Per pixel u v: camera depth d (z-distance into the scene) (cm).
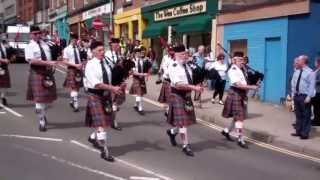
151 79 2508
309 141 1201
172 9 2667
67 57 1488
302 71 1231
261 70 1912
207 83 2172
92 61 935
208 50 2291
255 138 1280
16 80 2278
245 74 1145
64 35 5281
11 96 1734
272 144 1219
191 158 1000
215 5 2238
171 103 1031
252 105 1772
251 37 1981
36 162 912
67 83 1495
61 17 5416
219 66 1728
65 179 815
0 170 852
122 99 1261
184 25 2444
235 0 2086
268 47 1892
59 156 959
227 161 994
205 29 2278
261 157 1054
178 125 1021
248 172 920
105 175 847
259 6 1920
